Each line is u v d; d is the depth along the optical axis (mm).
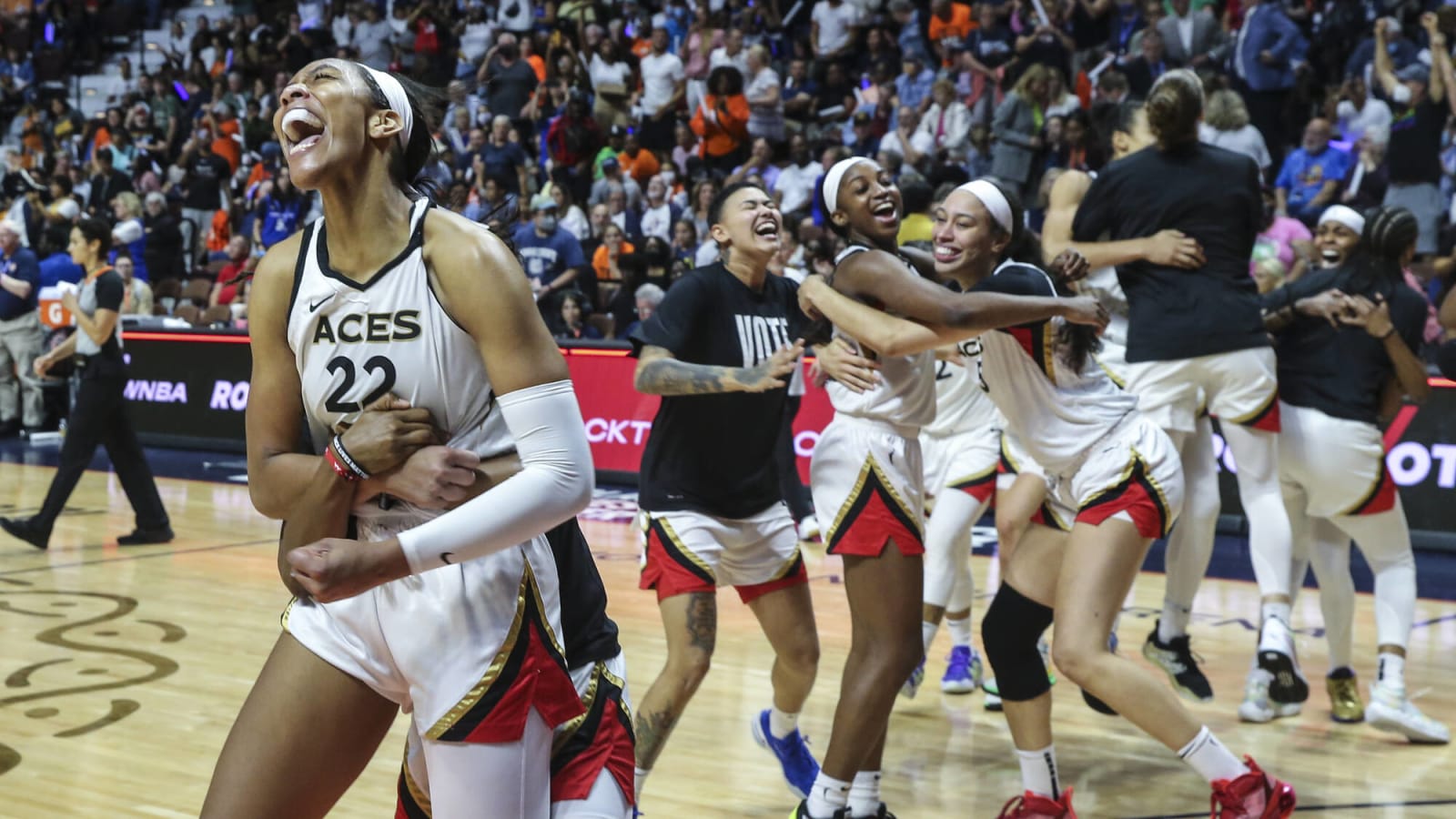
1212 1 10852
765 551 3498
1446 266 8219
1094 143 10125
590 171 12977
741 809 3707
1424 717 4328
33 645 5375
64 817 3555
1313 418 4473
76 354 7449
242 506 8969
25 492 9570
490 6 15211
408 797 2213
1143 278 4500
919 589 3275
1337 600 4582
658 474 3432
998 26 11828
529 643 2057
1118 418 3320
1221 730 4484
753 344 3480
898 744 4336
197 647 5375
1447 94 9250
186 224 14336
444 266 1977
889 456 3297
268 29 16844
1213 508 4570
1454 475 7434
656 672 5055
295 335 2053
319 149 1953
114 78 18844
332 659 2059
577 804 2102
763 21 13805
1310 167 9742
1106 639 3189
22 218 14305
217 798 2033
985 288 3154
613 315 10164
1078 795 3863
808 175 11320
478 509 1919
